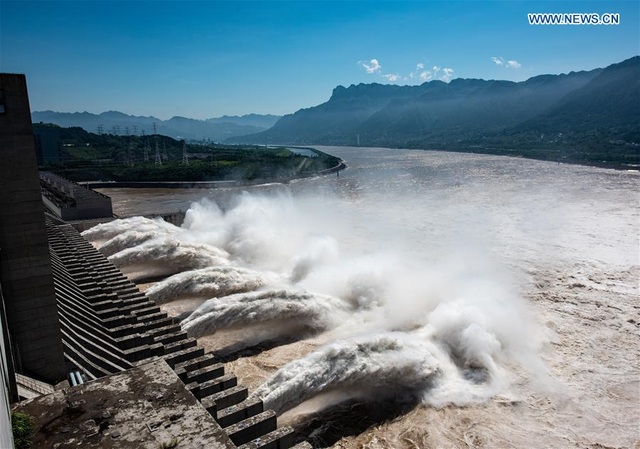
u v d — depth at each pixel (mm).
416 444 21500
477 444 21469
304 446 14391
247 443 14273
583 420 23125
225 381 18688
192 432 12266
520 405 24281
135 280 45656
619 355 29172
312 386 24156
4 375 13859
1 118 19516
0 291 18016
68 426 12484
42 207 20734
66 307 26031
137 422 12648
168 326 26578
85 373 20000
